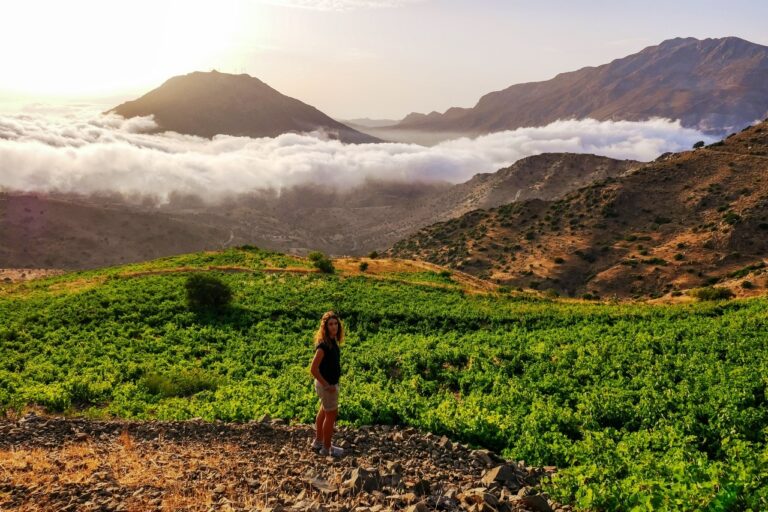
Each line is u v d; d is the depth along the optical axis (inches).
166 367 1234.0
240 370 1224.2
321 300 2113.7
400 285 2566.4
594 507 328.5
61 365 1251.2
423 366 1184.2
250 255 3235.7
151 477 329.4
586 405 748.6
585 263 5546.3
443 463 420.8
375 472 344.5
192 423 498.3
